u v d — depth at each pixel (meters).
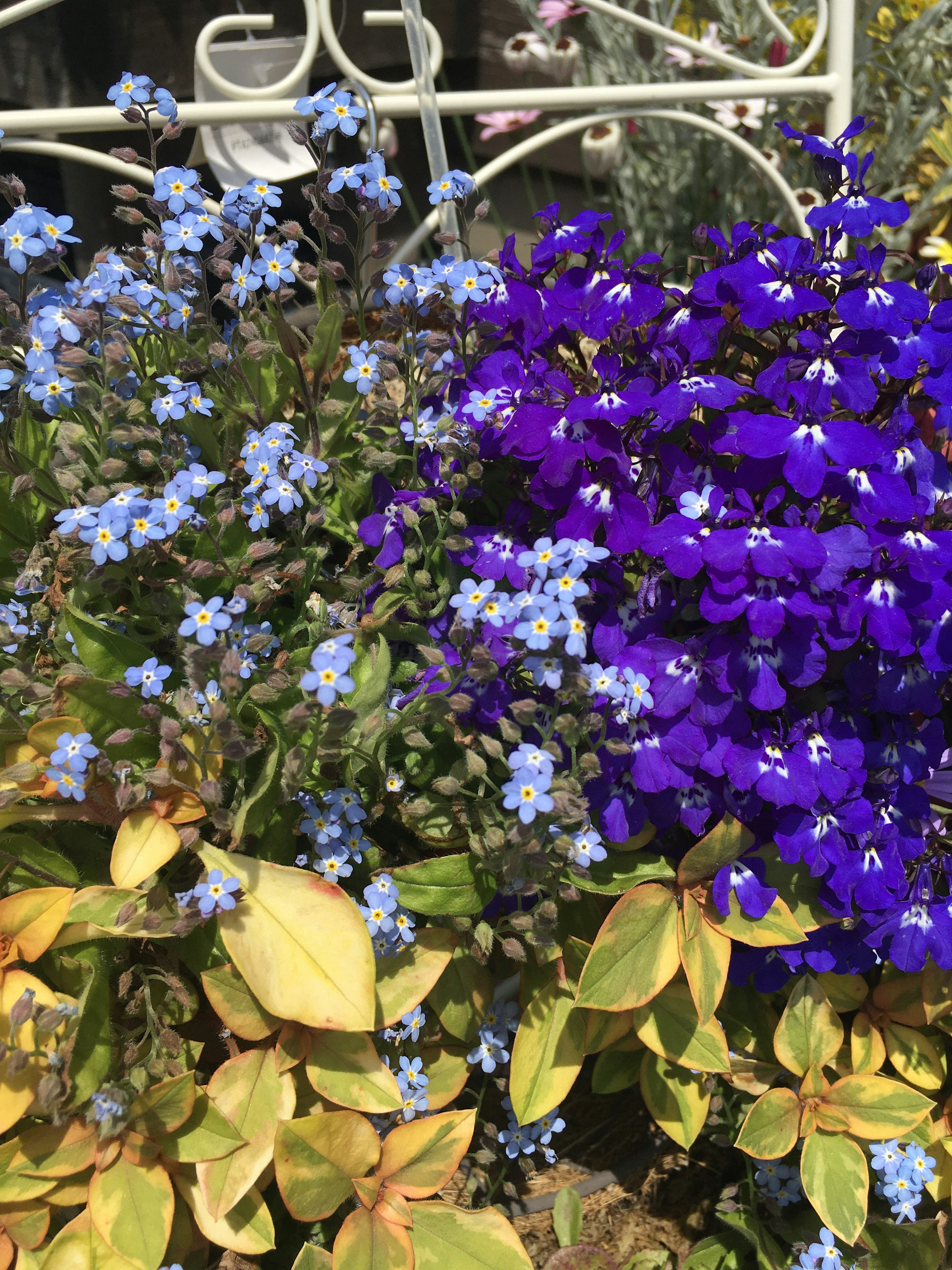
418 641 0.21
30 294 0.23
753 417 0.19
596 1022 0.20
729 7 0.43
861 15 0.43
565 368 0.22
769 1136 0.20
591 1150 0.23
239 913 0.18
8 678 0.18
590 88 0.28
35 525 0.21
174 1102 0.17
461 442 0.20
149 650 0.19
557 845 0.18
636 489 0.20
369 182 0.21
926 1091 0.22
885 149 0.41
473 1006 0.20
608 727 0.19
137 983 0.19
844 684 0.21
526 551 0.19
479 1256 0.18
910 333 0.20
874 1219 0.20
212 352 0.20
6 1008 0.17
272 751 0.19
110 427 0.20
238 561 0.20
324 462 0.21
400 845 0.21
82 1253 0.17
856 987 0.22
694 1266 0.21
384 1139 0.20
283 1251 0.20
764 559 0.18
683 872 0.20
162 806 0.18
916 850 0.20
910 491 0.20
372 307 0.30
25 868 0.19
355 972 0.17
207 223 0.20
